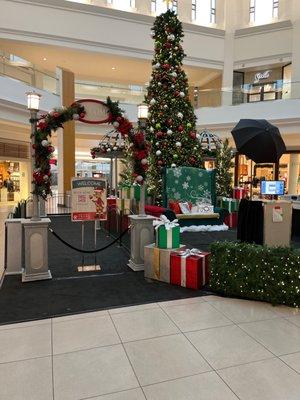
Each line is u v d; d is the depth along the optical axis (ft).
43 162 13.15
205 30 45.75
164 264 12.84
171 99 24.39
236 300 11.02
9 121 32.24
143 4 43.98
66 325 9.20
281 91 37.63
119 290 11.98
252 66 45.93
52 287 12.25
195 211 25.05
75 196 14.78
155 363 7.37
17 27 37.52
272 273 10.57
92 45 41.22
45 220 13.15
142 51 43.45
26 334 8.68
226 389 6.49
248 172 48.57
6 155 41.04
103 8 40.96
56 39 39.50
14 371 7.09
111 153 29.19
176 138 24.84
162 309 10.30
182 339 8.43
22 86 33.14
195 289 12.01
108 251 18.13
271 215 13.57
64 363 7.38
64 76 39.88
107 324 9.27
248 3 46.42
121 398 6.25
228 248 11.27
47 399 6.23
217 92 41.60
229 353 7.77
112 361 7.45
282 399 6.22
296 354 7.74
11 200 44.68
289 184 46.09
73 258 16.52
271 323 9.34
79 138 47.75
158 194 25.84
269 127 14.49
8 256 13.80
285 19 44.27
